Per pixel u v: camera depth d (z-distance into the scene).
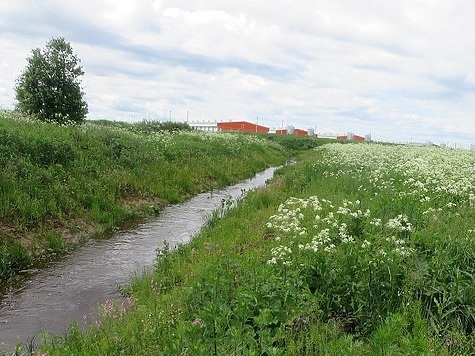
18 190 11.62
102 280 8.95
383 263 5.98
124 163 17.44
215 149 26.95
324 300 5.77
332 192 13.29
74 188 13.44
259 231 10.17
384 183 12.41
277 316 5.36
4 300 7.89
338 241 7.33
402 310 5.44
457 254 6.40
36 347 5.88
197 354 4.44
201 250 9.41
